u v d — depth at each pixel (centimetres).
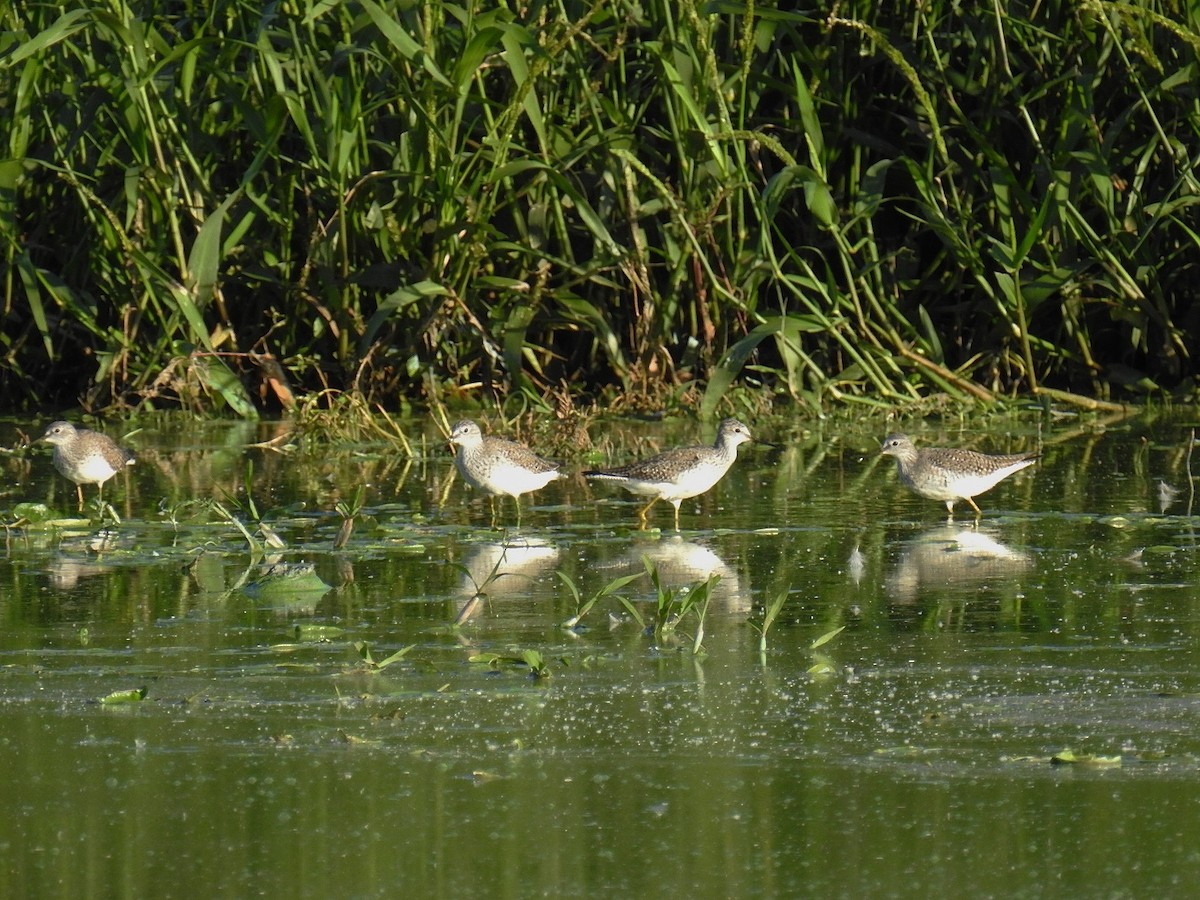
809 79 1966
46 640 1012
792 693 888
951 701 867
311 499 1493
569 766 787
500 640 1002
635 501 1491
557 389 2023
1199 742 798
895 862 676
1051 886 652
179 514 1421
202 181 1884
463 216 1858
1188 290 2028
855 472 1623
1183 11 1881
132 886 666
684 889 656
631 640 999
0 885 669
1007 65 1845
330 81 1778
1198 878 656
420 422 1925
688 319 2022
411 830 716
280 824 726
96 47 1928
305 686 916
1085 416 1906
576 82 1916
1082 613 1040
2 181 1862
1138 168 1927
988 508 1415
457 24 1947
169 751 816
